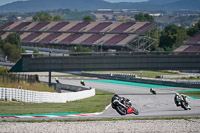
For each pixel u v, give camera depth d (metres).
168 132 86.50
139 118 105.69
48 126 90.88
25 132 84.31
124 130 87.81
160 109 143.75
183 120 101.94
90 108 131.75
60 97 163.75
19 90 147.25
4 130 85.69
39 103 147.50
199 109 141.50
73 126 91.31
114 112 126.06
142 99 196.88
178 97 132.38
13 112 114.00
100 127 90.62
